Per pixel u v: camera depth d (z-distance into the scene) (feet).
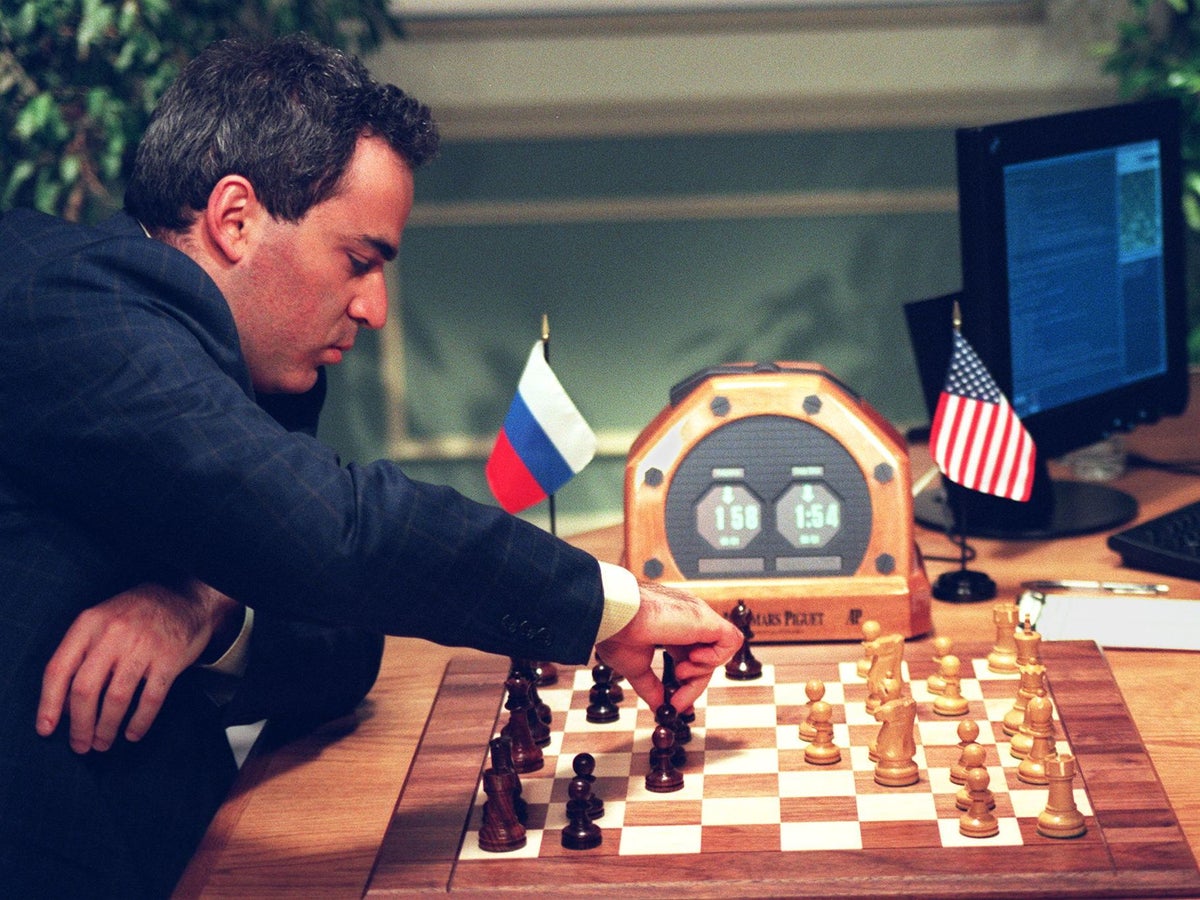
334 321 4.96
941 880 3.91
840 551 5.69
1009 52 13.07
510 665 5.50
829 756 4.62
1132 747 4.60
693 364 13.71
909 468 5.74
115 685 4.56
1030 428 7.03
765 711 5.05
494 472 5.92
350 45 13.00
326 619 4.33
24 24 10.68
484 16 13.03
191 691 5.10
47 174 11.30
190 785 4.88
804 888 3.91
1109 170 7.30
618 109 13.16
